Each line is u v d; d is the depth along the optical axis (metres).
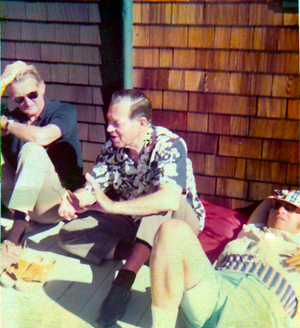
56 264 2.55
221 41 2.90
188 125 3.11
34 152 2.58
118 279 2.21
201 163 3.14
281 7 2.73
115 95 2.39
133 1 3.01
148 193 2.46
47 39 3.26
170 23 2.98
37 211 2.79
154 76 3.10
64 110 3.06
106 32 3.13
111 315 2.12
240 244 2.29
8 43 3.35
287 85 2.83
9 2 3.28
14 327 2.07
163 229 1.92
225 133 3.04
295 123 2.87
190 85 3.04
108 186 2.56
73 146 3.10
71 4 3.16
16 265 2.46
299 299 2.05
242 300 1.98
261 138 2.97
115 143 2.40
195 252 1.91
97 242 2.57
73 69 3.27
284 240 2.38
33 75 3.01
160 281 1.90
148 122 2.41
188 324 2.02
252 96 2.92
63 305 2.24
